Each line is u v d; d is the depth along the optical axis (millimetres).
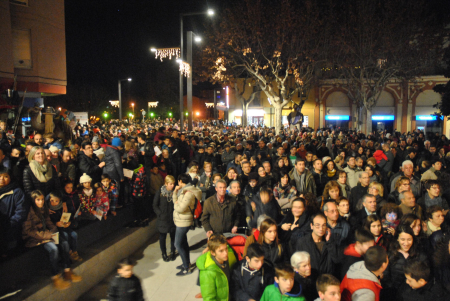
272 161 10102
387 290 3934
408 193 5500
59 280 4836
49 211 5109
